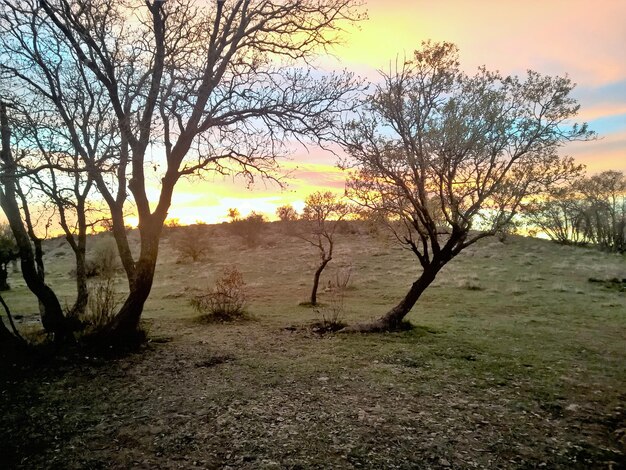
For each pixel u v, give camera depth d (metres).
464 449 4.72
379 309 16.25
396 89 10.09
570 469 4.30
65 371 7.37
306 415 5.68
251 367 7.95
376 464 4.38
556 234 49.72
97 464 4.41
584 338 10.83
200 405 6.03
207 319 13.26
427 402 6.18
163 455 4.59
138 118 8.21
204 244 42.94
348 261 34.53
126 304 9.10
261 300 19.48
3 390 6.42
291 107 9.07
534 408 5.95
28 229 9.85
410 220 11.03
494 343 10.04
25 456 4.59
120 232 9.73
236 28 9.13
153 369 7.71
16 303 19.28
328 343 9.94
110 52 9.05
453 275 26.86
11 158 7.86
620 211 46.59
